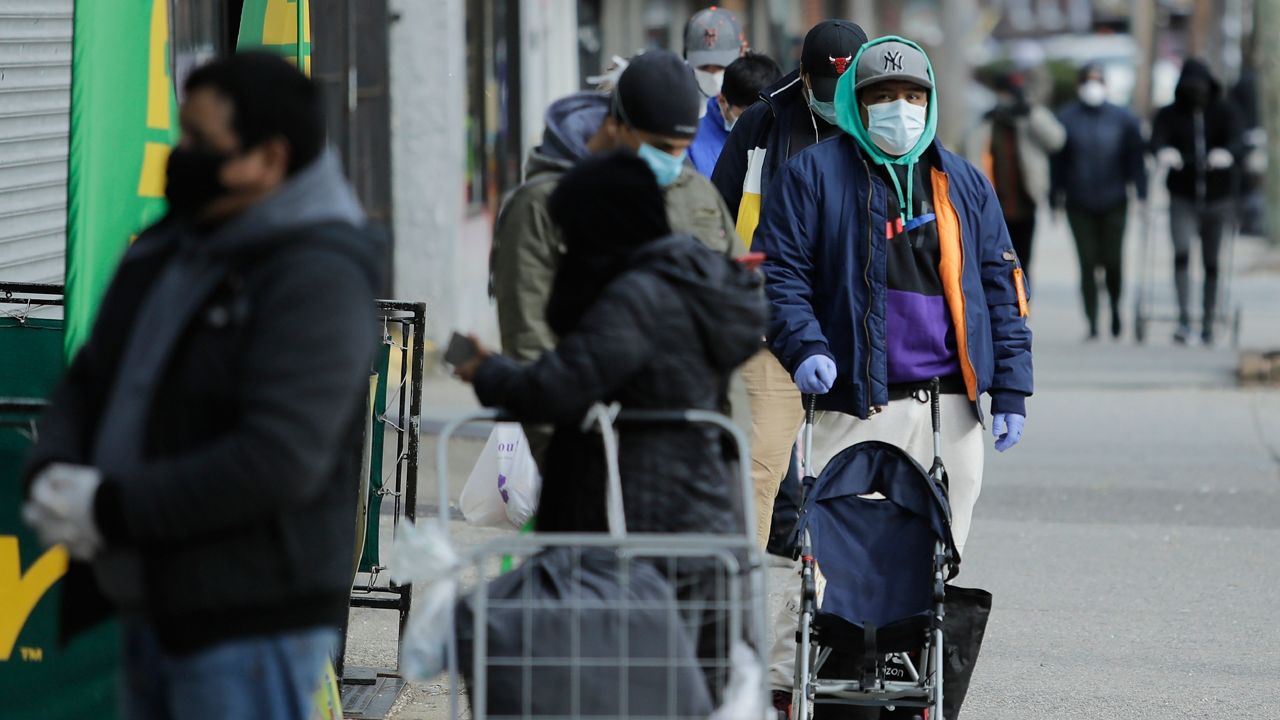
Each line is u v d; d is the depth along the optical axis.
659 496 13.87
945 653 18.22
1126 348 55.94
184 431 11.20
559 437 14.20
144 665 11.83
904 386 20.33
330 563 11.73
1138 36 186.00
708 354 13.97
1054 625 25.77
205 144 11.15
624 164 14.07
